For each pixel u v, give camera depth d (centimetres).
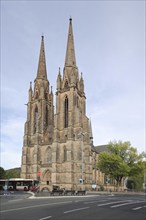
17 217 2198
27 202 3931
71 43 12850
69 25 13275
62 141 11006
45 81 13125
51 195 6519
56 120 11294
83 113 11925
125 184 15012
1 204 3591
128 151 10575
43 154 11500
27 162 11662
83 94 12294
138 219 2098
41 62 13438
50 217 2197
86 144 11019
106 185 12825
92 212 2583
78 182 10269
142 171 10481
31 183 9138
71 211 2658
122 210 2789
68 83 11888
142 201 4253
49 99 12975
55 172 10488
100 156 10462
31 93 12812
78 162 10525
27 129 12088
